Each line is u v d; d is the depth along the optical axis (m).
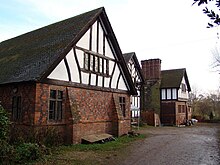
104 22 14.16
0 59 15.08
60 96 11.40
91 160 8.48
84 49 12.79
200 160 8.74
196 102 41.38
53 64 10.46
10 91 11.28
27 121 10.20
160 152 10.21
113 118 14.77
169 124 27.75
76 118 11.37
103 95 14.17
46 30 16.16
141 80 27.19
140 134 16.33
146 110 29.06
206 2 2.45
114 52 15.29
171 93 28.30
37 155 7.93
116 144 11.95
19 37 18.45
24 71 11.14
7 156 7.08
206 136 16.17
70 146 10.83
